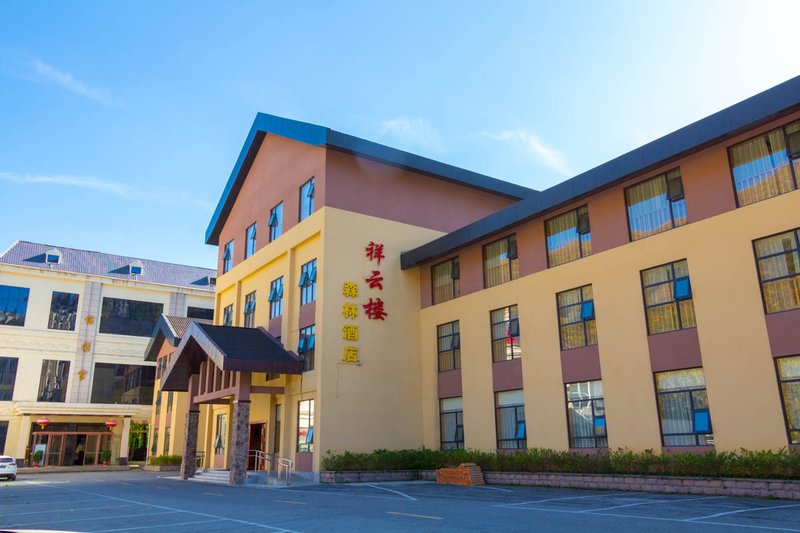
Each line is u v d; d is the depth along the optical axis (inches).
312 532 354.9
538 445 727.7
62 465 1600.6
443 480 767.1
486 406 810.8
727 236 575.5
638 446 618.5
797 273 526.9
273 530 369.1
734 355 553.3
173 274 2038.6
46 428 1598.2
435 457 833.5
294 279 978.7
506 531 338.3
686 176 619.5
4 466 1035.9
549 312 743.7
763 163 563.5
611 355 661.3
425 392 919.7
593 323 694.5
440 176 1003.9
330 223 901.2
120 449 1652.3
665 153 605.6
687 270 608.7
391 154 956.0
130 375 1786.4
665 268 629.9
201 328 938.7
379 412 876.6
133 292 1850.4
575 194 697.6
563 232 750.5
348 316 884.6
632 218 670.5
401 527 366.0
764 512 397.4
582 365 692.7
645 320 634.8
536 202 746.2
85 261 1892.2
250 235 1175.0
